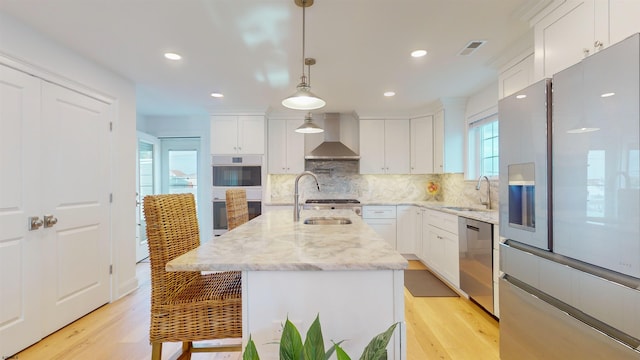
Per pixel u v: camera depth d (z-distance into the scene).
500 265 1.91
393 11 1.99
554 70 1.75
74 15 2.03
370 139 4.85
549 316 1.47
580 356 1.29
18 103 2.12
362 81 3.35
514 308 1.75
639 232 1.06
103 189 2.90
